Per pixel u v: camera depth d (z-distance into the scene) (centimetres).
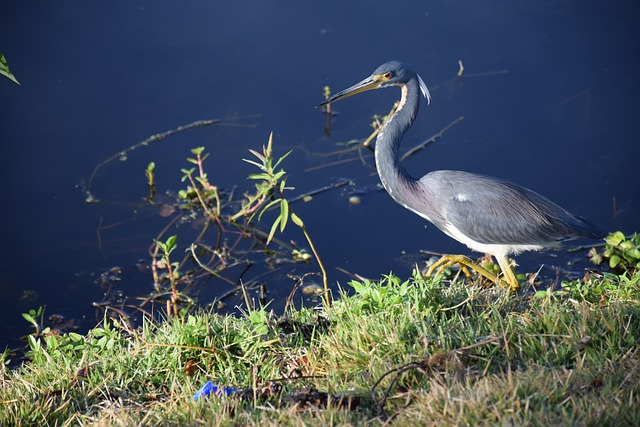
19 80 1587
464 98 1547
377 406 657
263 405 691
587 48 1641
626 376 641
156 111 1531
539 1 1802
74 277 1206
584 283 973
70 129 1491
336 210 1327
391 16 1755
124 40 1684
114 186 1386
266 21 1742
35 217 1327
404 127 1116
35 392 750
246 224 1296
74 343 841
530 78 1576
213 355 789
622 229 1237
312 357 766
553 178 1355
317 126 1502
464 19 1739
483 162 1401
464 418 593
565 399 614
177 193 1373
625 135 1434
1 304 1157
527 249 1075
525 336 725
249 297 1147
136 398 751
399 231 1278
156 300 1154
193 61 1630
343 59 1623
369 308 823
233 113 1525
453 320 778
